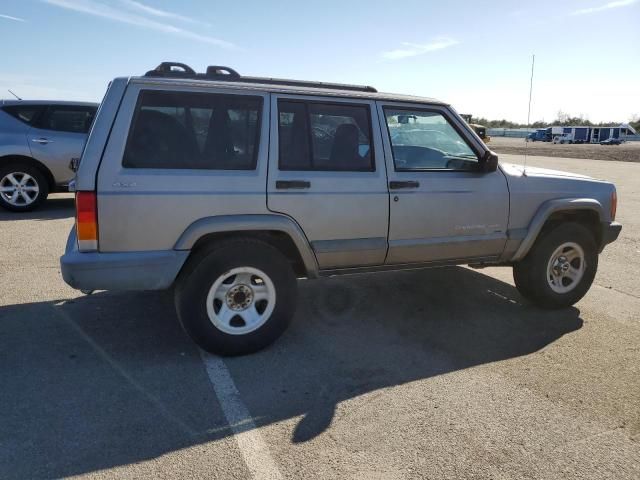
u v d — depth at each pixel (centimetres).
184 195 346
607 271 635
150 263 343
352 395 329
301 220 379
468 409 315
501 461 267
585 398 331
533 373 363
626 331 443
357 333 427
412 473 257
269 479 250
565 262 482
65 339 397
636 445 283
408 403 321
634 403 326
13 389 323
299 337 416
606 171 2127
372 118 405
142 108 343
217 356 378
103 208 331
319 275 404
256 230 370
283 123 378
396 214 409
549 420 305
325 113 391
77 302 472
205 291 358
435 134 433
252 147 368
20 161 858
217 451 270
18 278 532
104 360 366
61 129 883
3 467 252
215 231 354
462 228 436
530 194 459
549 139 6931
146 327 423
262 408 312
